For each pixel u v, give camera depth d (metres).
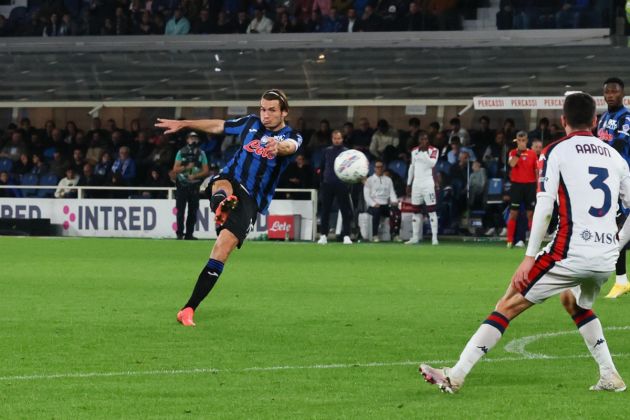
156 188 68.62
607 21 77.88
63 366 19.88
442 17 80.50
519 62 77.31
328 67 79.69
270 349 22.03
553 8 78.75
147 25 85.06
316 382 18.42
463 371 17.20
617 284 32.56
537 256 17.22
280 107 26.52
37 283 35.97
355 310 28.78
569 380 18.72
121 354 21.27
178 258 47.91
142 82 81.62
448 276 39.75
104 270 41.28
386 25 80.75
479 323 26.17
